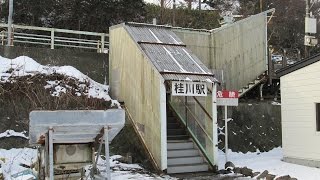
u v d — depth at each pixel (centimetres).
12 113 1234
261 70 1817
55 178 644
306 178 1017
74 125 572
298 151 1270
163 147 1105
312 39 1864
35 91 1280
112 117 592
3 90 1241
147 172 1114
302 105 1267
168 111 1428
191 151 1222
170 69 1170
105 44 1859
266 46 1841
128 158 1207
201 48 1650
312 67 1234
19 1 1986
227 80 1698
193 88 1163
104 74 1605
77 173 669
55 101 1258
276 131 1675
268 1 3362
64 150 638
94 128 594
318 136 1191
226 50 1712
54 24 2041
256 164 1262
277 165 1236
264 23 1844
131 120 1312
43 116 557
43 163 678
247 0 3419
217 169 1159
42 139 623
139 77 1268
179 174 1120
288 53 3059
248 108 1677
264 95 1928
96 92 1392
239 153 1518
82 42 1736
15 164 1065
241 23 1770
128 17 2008
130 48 1345
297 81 1295
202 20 2856
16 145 1188
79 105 1279
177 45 1367
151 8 2720
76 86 1364
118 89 1446
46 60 1515
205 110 1218
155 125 1148
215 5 3575
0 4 2031
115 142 1269
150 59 1201
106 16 1964
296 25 3228
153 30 1445
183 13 2844
